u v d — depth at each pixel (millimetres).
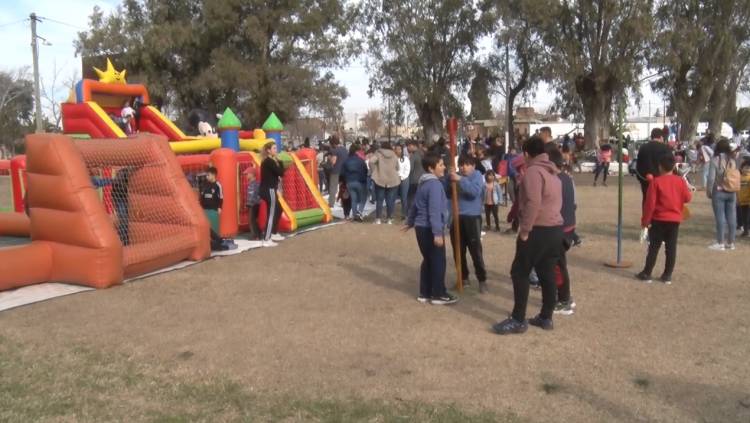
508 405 4590
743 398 4680
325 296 7773
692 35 34156
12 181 13547
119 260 8297
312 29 42531
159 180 9867
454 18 43094
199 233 9891
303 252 10828
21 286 8109
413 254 10539
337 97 45281
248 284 8438
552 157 7000
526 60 39375
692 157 26266
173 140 15688
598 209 16016
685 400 4648
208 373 5270
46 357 5680
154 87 39750
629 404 4590
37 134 8375
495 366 5367
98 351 5828
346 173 14930
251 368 5383
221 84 39781
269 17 41406
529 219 5926
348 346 5906
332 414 4461
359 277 8836
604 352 5660
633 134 59969
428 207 7180
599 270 8977
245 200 12625
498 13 36656
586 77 35719
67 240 8242
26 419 4422
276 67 41375
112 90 15148
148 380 5125
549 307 6293
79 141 9094
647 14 33031
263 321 6719
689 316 6703
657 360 5449
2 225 12594
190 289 8180
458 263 7934
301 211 13812
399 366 5398
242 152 13047
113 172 9680
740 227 12125
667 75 40281
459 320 6711
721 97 40375
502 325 6215
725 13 35969
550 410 4504
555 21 34375
